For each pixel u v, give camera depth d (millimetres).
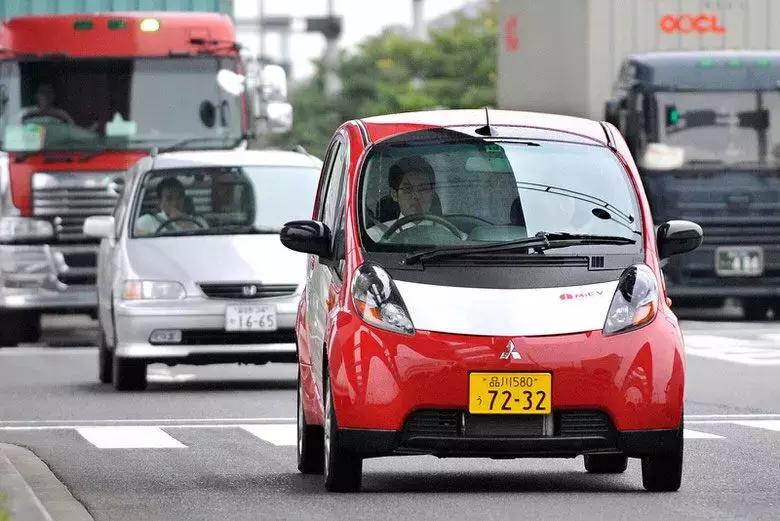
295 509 27688
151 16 70062
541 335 28688
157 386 53156
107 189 70062
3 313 71312
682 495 29141
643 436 28828
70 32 69875
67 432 40312
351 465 29266
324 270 31484
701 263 78375
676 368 28984
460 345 28531
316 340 31141
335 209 31781
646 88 78812
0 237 70125
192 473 32875
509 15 88812
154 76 69875
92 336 78625
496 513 26984
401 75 194375
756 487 30141
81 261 70438
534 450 28625
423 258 29578
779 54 79438
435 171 31000
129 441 38406
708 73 79062
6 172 70062
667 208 78375
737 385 51656
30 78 69938
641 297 29328
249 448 37031
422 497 28984
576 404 28625
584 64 82438
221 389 51750
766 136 78812
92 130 69875
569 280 29469
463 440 28562
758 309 82500
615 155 31844
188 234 52812
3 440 38781
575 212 30750
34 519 25672
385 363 28578
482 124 32062
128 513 27672
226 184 53844
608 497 28891
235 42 70188
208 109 69750
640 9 82875
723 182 78375
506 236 30219
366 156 31359
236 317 50375
